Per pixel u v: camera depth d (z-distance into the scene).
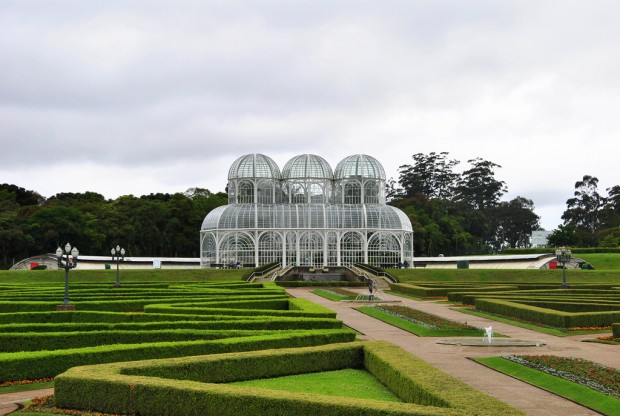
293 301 54.09
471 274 104.38
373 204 120.06
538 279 101.44
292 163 123.31
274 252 114.50
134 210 159.25
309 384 26.55
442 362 31.75
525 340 38.81
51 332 34.06
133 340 33.78
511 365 29.98
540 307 54.03
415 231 167.12
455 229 181.50
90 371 23.89
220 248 114.50
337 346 30.38
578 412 22.44
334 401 19.61
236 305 52.28
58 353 28.08
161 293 63.16
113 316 45.28
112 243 155.25
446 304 66.00
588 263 124.38
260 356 27.70
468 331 43.03
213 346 30.45
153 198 185.00
